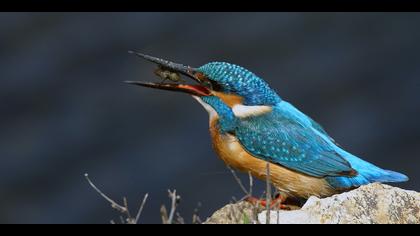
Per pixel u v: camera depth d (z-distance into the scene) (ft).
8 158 55.67
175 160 54.34
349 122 56.90
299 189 27.27
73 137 56.80
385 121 56.70
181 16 64.44
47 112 58.65
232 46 62.34
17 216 52.49
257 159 27.35
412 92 58.59
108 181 53.83
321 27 63.67
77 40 63.16
